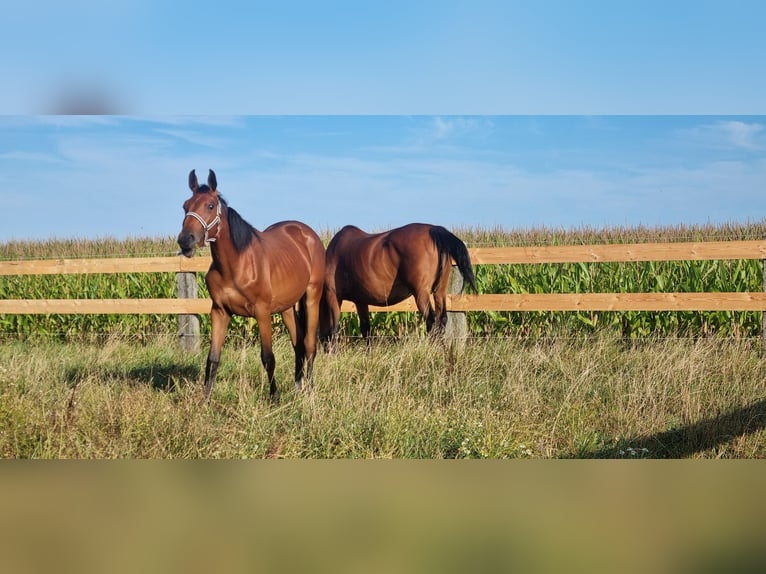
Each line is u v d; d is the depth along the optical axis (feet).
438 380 20.08
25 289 39.55
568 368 21.59
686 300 25.25
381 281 28.30
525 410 17.46
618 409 18.26
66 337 36.58
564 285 33.24
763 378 20.07
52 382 20.47
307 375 21.56
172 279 36.45
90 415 16.16
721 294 24.91
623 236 40.16
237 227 19.19
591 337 25.96
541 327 31.55
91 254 47.14
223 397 19.74
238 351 26.91
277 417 16.85
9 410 15.97
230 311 19.92
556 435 16.69
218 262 19.19
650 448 16.21
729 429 16.72
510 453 15.05
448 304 27.89
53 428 15.21
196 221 18.13
